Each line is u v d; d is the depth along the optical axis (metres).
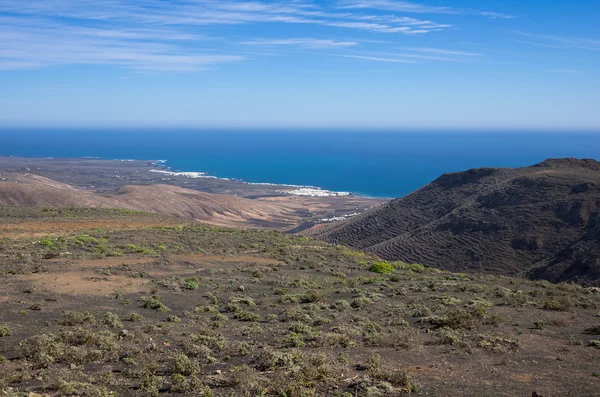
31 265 26.34
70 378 11.32
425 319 18.77
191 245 39.25
